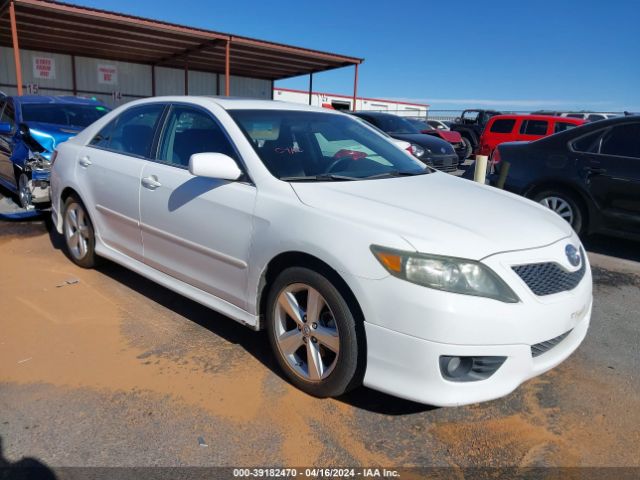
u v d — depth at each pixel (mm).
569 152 5930
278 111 3666
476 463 2357
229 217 3037
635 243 6387
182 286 3531
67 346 3270
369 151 3791
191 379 2938
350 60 18500
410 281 2311
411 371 2357
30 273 4531
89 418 2564
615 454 2438
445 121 25953
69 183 4469
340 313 2541
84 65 19609
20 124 6562
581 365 3277
